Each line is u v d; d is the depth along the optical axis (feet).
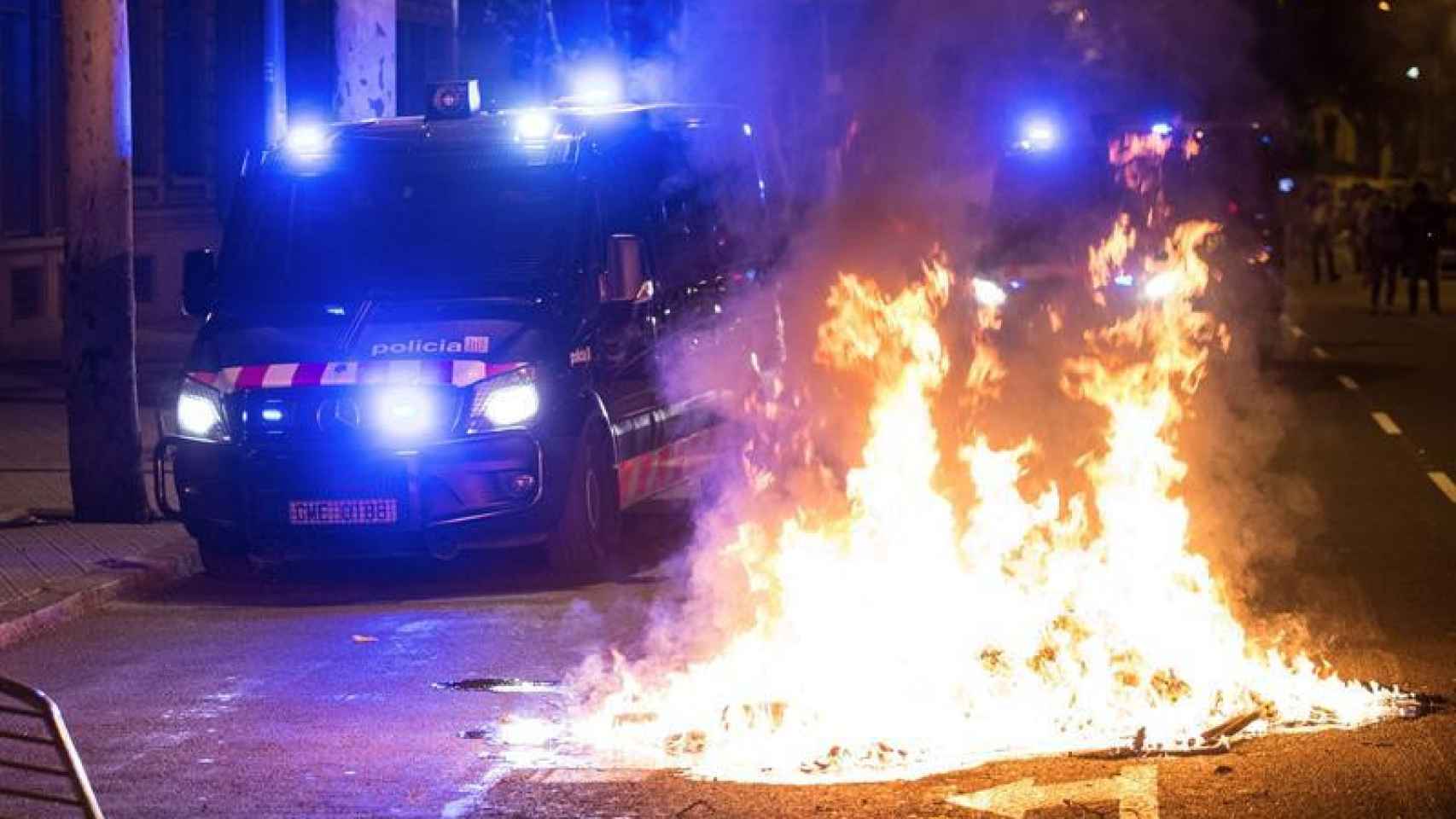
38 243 215.10
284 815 50.72
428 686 66.03
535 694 64.03
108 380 101.81
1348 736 55.26
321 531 85.35
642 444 93.15
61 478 117.39
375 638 74.59
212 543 88.89
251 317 89.25
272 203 93.20
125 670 69.92
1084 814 48.24
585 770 54.03
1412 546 89.15
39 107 214.90
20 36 211.82
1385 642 68.33
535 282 89.15
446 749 57.11
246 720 61.62
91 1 102.78
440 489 84.74
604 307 90.68
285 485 85.35
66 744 39.37
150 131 242.58
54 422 146.30
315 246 91.66
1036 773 51.85
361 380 85.25
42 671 69.87
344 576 89.86
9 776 54.70
